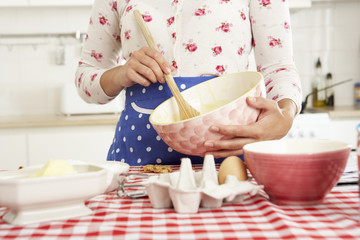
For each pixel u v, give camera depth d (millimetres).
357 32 3016
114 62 1214
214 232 463
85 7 2906
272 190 562
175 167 915
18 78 2893
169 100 863
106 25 1135
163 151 988
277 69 1032
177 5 1020
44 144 2416
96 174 533
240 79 863
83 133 2426
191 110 809
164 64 873
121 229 475
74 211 530
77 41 2926
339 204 566
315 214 523
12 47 2879
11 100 2891
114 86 1019
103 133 2436
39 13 2891
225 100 880
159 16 1029
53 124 2396
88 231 472
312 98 2998
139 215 535
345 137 2547
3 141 2398
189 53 1021
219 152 765
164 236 453
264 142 629
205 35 1015
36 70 2902
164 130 750
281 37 1042
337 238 435
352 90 3029
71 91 2660
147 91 1010
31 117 2664
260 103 764
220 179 608
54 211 521
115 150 1087
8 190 491
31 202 499
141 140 1009
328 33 3016
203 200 556
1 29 2869
